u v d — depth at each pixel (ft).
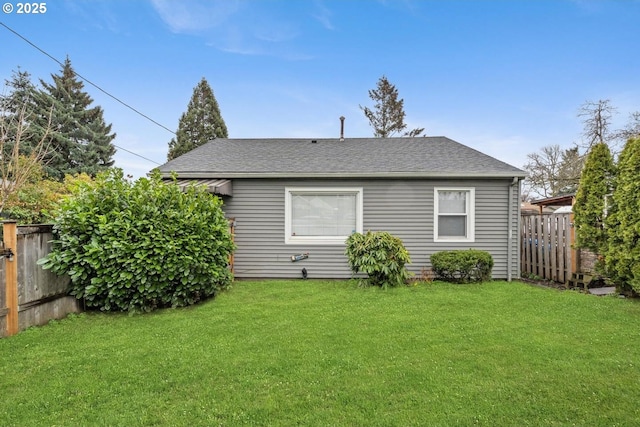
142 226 17.17
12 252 13.61
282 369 10.53
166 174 26.08
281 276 26.89
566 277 24.06
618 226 19.40
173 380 9.85
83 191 17.94
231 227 25.86
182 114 93.76
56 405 8.58
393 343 12.64
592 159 21.08
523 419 7.97
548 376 9.96
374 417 8.06
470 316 15.93
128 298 17.06
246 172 26.22
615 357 11.20
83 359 11.26
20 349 12.11
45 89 86.38
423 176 25.71
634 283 18.44
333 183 26.61
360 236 23.40
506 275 26.40
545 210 50.78
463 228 26.68
